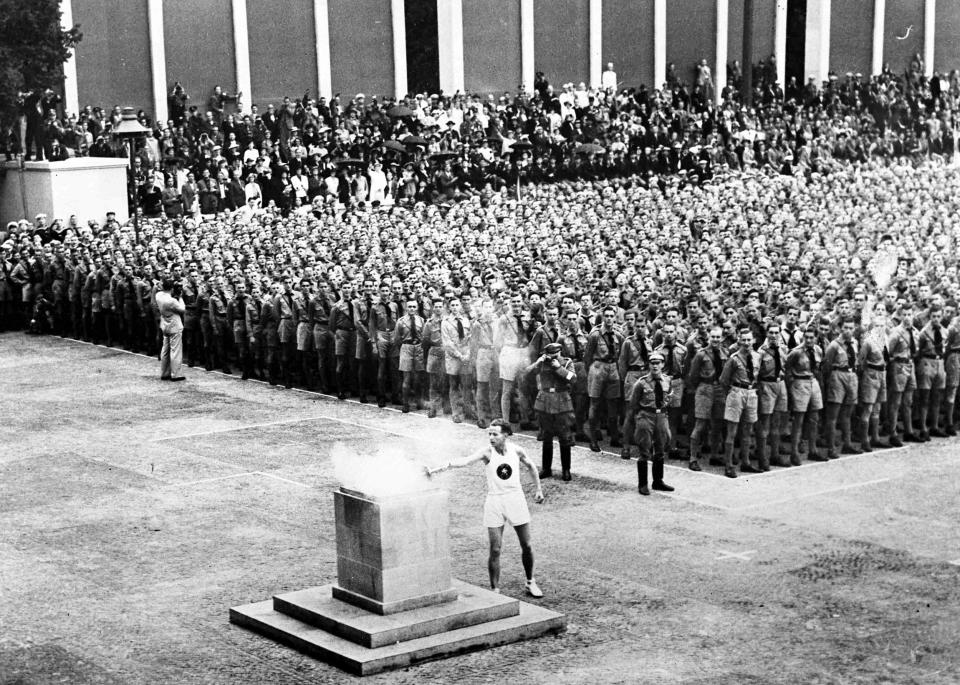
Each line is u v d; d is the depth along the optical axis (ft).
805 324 80.02
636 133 165.58
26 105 146.10
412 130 167.94
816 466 77.82
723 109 181.68
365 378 95.40
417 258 105.81
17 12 142.82
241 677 47.37
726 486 73.15
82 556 61.21
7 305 126.00
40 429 87.20
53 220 136.05
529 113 173.06
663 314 83.46
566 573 58.65
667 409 72.38
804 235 115.85
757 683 46.68
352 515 51.60
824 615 53.42
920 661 48.70
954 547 62.13
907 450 82.02
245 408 93.86
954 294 92.89
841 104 197.57
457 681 46.91
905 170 150.41
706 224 121.08
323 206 137.18
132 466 77.66
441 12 198.18
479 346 86.69
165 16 178.29
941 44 235.20
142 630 52.01
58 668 48.21
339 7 193.16
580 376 82.38
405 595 50.98
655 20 215.10
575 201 135.03
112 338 118.52
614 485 73.26
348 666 47.70
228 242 120.88
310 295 100.27
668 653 49.47
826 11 222.48
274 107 188.65
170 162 148.56
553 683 46.62
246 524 66.13
